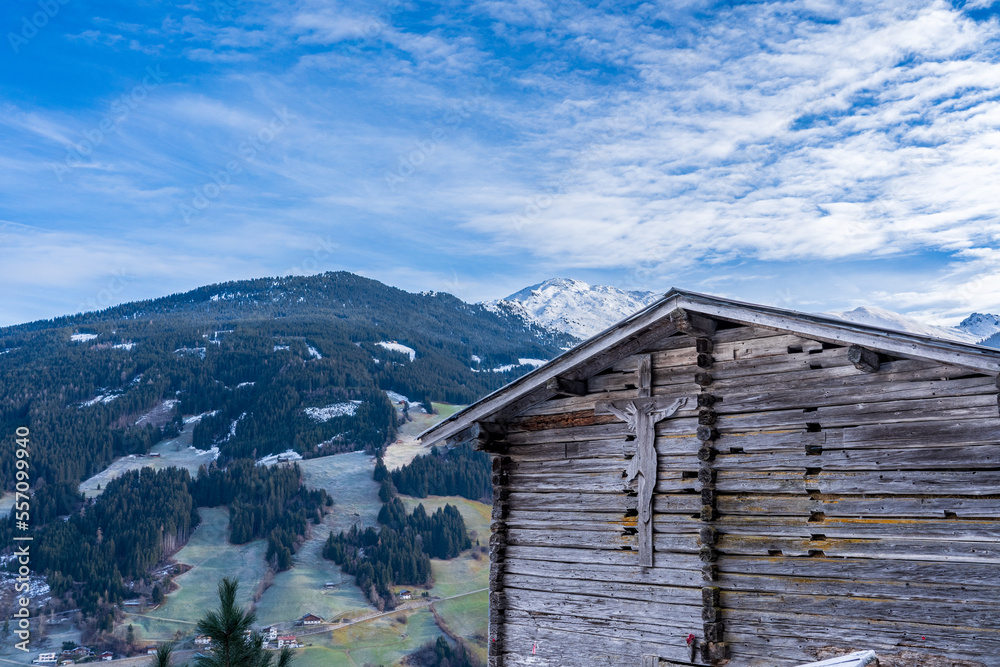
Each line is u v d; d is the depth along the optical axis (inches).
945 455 441.4
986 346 402.9
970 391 438.0
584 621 550.3
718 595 499.8
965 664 420.8
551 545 576.7
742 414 511.8
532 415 601.9
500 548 594.9
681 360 542.3
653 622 521.7
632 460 547.5
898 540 450.3
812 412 487.5
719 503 509.0
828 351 486.9
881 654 443.5
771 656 477.7
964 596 427.2
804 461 483.8
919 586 440.1
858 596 457.4
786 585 479.8
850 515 465.7
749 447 503.8
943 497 439.8
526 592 580.4
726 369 521.0
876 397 466.0
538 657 565.0
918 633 436.1
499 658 580.1
